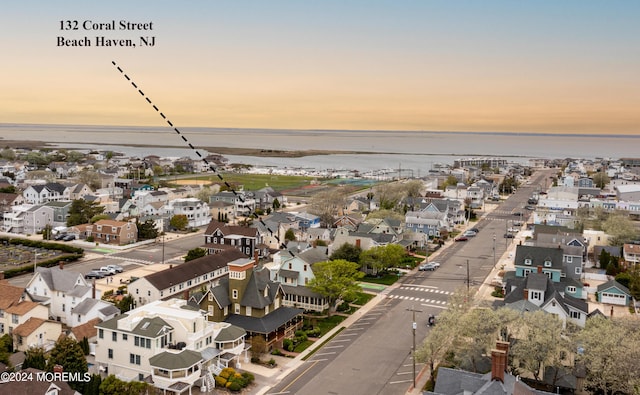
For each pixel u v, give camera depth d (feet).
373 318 347.36
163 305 281.95
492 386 177.78
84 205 618.85
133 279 418.92
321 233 557.33
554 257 403.54
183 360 234.99
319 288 345.92
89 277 430.20
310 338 311.68
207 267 415.85
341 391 244.42
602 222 570.87
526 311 265.34
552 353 234.58
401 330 324.80
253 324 298.97
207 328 265.54
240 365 270.26
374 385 250.78
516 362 238.89
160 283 366.84
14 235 579.48
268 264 412.36
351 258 448.24
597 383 225.35
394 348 296.30
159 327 249.14
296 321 329.11
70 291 330.34
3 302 296.30
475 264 495.82
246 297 306.96
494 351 179.42
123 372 252.83
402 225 574.97
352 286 357.82
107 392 214.90
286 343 294.25
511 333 248.11
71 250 511.81
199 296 327.67
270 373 263.70
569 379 241.76
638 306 375.66
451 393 195.62
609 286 388.98
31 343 276.41
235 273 308.40
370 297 393.29
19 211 606.96
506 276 413.39
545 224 592.19
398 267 479.00
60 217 618.85
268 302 310.65
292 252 402.93
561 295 315.58
